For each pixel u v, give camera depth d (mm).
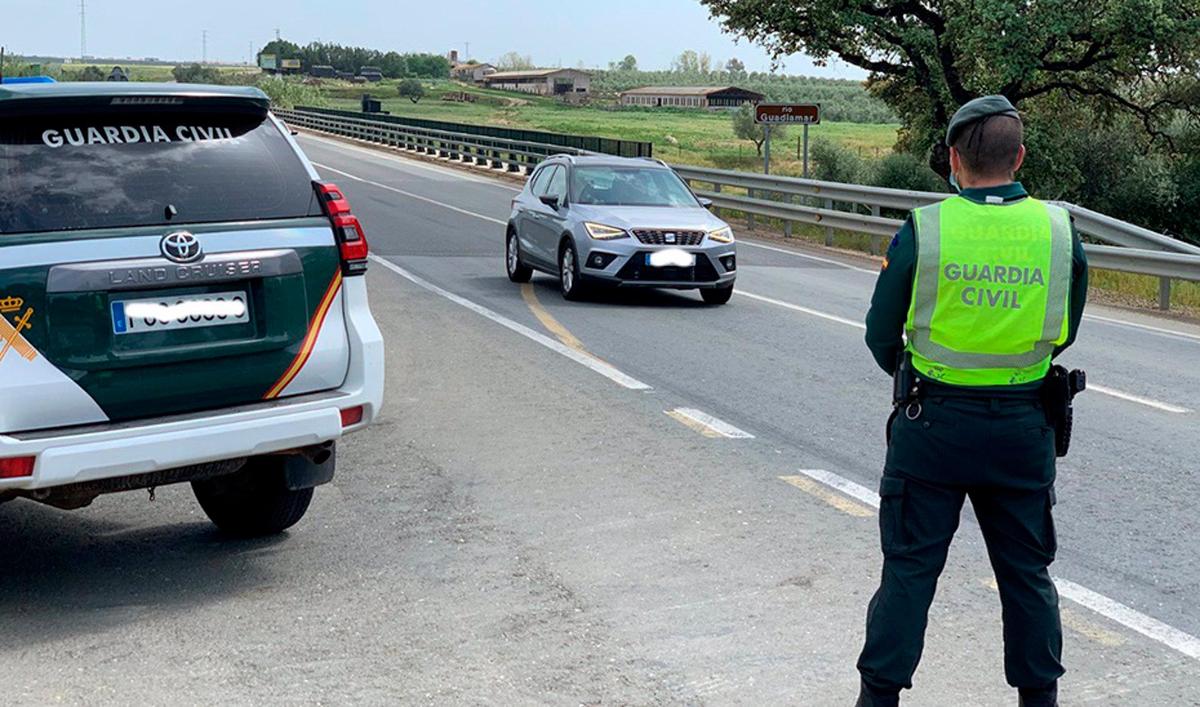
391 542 6133
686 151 89125
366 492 6980
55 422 4930
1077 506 6828
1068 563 5887
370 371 5633
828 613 5223
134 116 5316
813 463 7629
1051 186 32875
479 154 44062
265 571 5742
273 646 4863
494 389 9641
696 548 6035
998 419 3770
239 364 5324
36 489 4895
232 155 5488
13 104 4969
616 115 164375
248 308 5367
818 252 21562
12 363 4832
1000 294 3727
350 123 65438
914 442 3852
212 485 6031
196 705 4328
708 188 33250
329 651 4812
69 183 5070
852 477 7324
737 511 6633
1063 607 5320
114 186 5152
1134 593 5500
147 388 5105
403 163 47625
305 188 5625
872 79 33219
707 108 198875
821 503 6797
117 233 5059
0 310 4805
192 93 5336
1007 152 3809
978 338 3744
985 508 3943
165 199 5230
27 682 4527
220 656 4762
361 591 5469
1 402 4793
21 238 4879
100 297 4988
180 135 5398
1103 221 16219
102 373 5000
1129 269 15719
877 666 3889
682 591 5469
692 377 10242
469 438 8156
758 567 5777
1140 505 6859
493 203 29688
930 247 3777
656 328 12727
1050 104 32938
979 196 3824
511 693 4438
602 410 8992
